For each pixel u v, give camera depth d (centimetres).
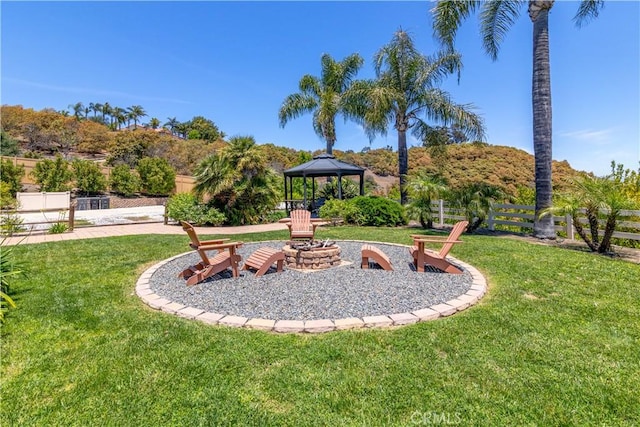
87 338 293
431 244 753
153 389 219
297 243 592
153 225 1173
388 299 388
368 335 293
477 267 539
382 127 1297
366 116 1252
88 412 199
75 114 5916
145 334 300
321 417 192
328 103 1645
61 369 244
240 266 563
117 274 505
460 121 1216
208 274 464
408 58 1274
